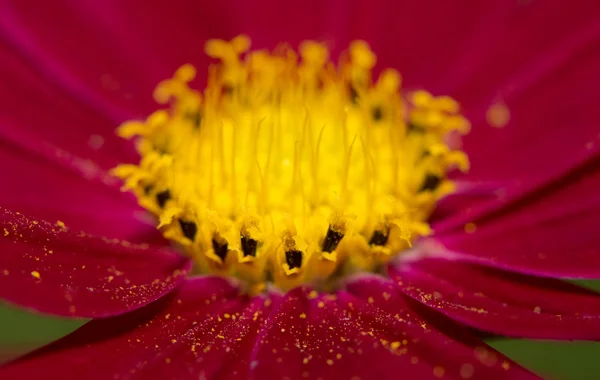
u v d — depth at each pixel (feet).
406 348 0.21
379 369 0.21
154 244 0.24
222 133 0.24
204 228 0.23
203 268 0.24
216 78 0.25
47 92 0.25
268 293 0.23
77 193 0.25
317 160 0.24
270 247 0.23
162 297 0.22
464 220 0.24
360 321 0.22
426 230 0.24
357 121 0.24
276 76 0.25
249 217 0.23
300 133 0.24
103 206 0.25
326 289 0.23
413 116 0.24
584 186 0.24
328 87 0.25
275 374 0.21
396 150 0.24
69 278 0.22
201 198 0.24
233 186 0.23
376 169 0.24
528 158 0.25
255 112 0.24
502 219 0.24
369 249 0.23
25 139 0.25
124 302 0.21
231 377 0.21
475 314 0.22
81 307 0.21
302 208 0.23
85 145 0.25
